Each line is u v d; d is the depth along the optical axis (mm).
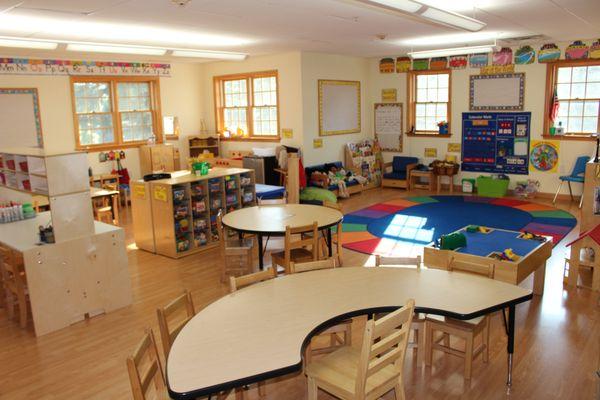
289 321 2912
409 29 7184
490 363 3787
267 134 10844
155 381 2766
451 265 3848
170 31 6645
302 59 9812
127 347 4242
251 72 10672
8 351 4234
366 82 11750
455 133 10836
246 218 5473
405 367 3758
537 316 4574
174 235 6520
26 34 6336
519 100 9883
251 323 2896
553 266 5887
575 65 9234
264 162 9648
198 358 2521
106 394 3543
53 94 9234
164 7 5086
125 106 10461
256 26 6500
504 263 4262
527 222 7910
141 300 5246
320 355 4039
